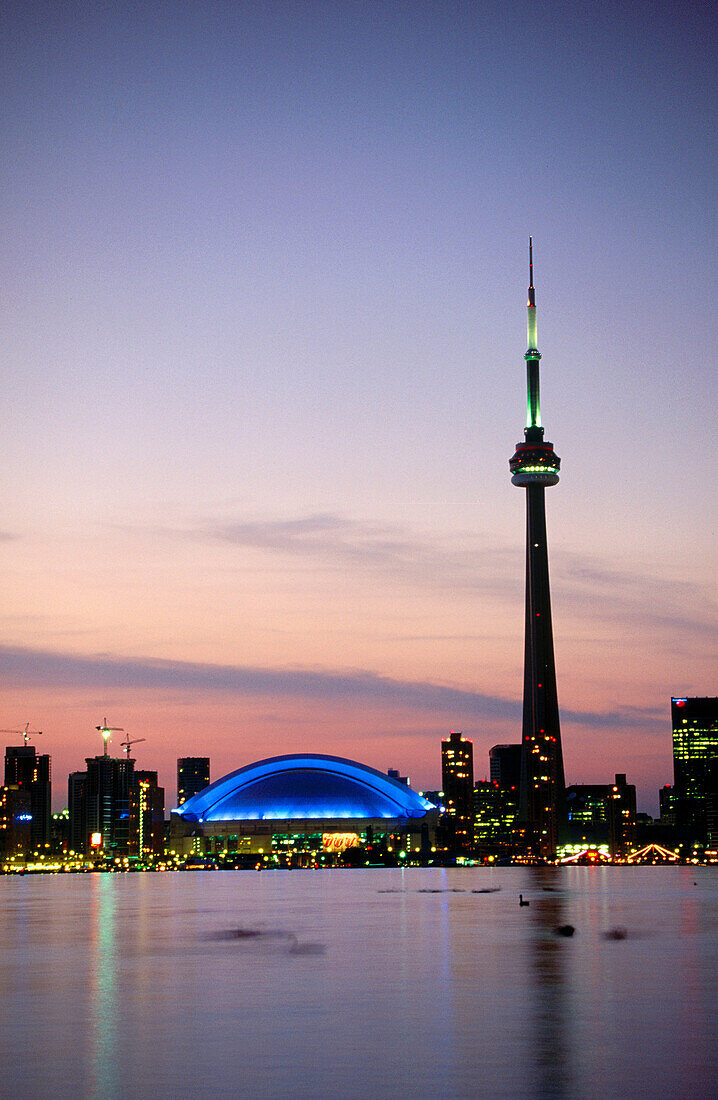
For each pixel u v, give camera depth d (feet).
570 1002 213.87
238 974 266.77
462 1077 149.89
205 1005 215.51
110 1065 159.84
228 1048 171.32
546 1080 147.84
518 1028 185.68
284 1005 214.69
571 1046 169.89
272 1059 162.81
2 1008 214.28
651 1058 160.86
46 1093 143.43
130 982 253.24
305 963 290.56
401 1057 163.22
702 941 350.43
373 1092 142.41
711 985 237.66
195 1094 142.31
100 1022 196.85
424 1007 209.67
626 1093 140.77
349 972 268.62
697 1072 151.84
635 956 301.43
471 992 229.66
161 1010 209.97
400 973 264.93
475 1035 179.63
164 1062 161.58
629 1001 214.69
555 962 287.48
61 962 299.99
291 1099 139.23
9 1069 157.58
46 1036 183.01
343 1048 170.19
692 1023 189.37
